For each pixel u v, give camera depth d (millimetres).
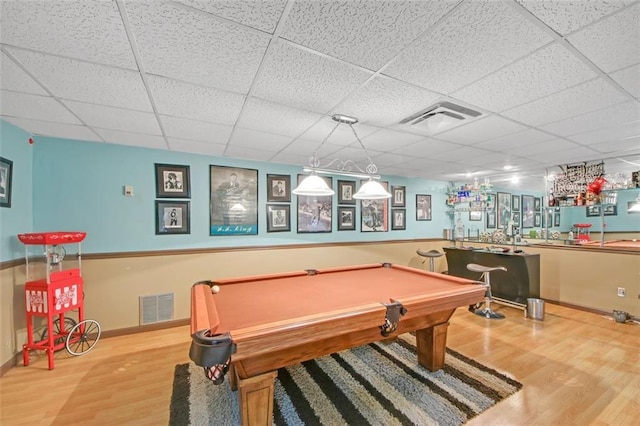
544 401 2021
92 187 3225
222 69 1628
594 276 3936
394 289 2402
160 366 2561
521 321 3605
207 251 3809
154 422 1850
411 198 5895
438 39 1354
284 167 4465
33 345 2547
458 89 1875
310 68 1620
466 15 1188
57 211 3064
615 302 3738
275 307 1928
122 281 3322
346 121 2486
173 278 3588
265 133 2863
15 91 1891
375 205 5406
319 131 2791
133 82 1776
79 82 1769
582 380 2275
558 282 4293
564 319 3672
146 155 3504
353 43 1388
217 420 1866
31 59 1500
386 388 2186
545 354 2721
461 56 1498
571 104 2105
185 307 3645
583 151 3604
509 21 1224
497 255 4320
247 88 1867
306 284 2602
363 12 1170
